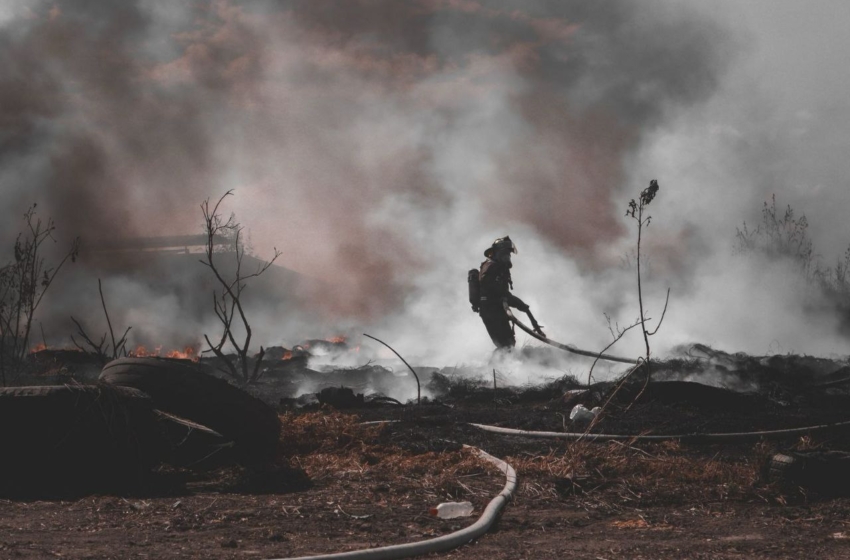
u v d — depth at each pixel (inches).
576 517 350.3
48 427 411.5
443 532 319.0
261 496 387.2
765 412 682.2
